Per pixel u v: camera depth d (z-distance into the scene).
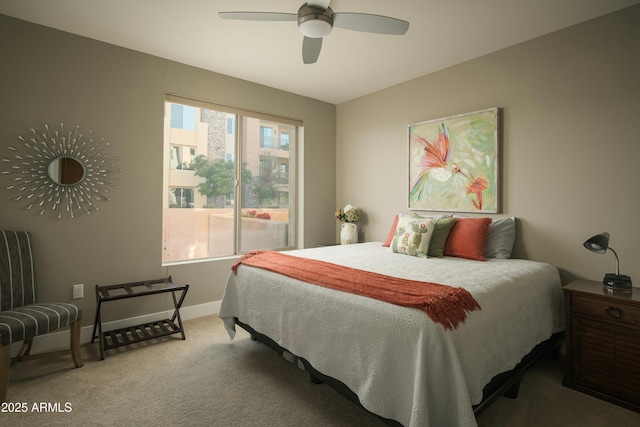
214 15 2.34
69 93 2.59
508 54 2.79
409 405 1.31
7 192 2.37
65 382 2.05
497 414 1.76
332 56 2.99
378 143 3.91
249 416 1.73
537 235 2.64
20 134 2.41
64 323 2.11
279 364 2.30
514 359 1.71
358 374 1.51
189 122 3.35
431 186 3.33
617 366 1.86
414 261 2.45
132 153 2.89
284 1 2.16
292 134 4.14
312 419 1.71
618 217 2.26
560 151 2.51
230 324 2.58
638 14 2.17
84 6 2.23
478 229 2.64
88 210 2.70
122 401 1.85
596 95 2.34
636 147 2.19
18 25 2.39
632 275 2.21
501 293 1.74
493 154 2.86
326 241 4.37
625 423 1.69
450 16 2.32
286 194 4.11
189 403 1.84
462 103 3.11
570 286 2.13
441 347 1.30
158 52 2.93
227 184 3.61
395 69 3.28
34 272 2.35
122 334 2.65
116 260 2.83
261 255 2.66
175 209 3.29
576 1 2.15
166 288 2.75
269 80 3.60
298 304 1.90
